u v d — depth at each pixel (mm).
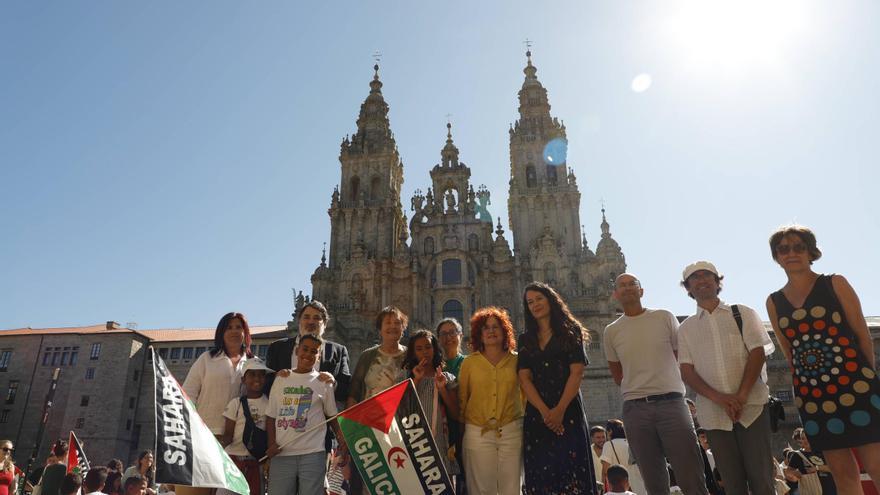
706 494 9195
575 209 75125
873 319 66000
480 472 9539
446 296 71188
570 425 9219
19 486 24703
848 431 7254
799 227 8383
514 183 78250
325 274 72750
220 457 8523
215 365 10688
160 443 7855
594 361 63875
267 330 77625
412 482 8898
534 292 10172
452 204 77812
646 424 9555
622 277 10586
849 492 7285
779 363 60031
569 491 8773
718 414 9039
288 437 9672
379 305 70938
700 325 9617
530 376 9727
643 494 13812
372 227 76938
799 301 8070
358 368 11414
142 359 74688
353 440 9180
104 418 68438
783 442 56969
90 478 13930
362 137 85625
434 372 10602
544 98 85562
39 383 71312
